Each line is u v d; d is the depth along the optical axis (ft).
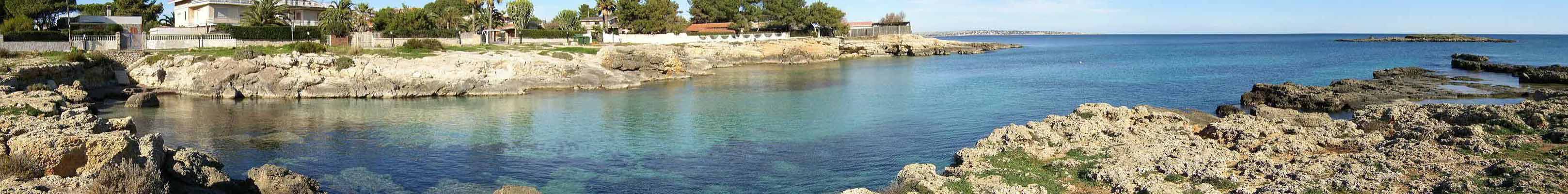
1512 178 77.82
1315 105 156.87
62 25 295.89
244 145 114.11
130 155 68.95
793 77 248.11
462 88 179.42
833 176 95.50
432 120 139.95
